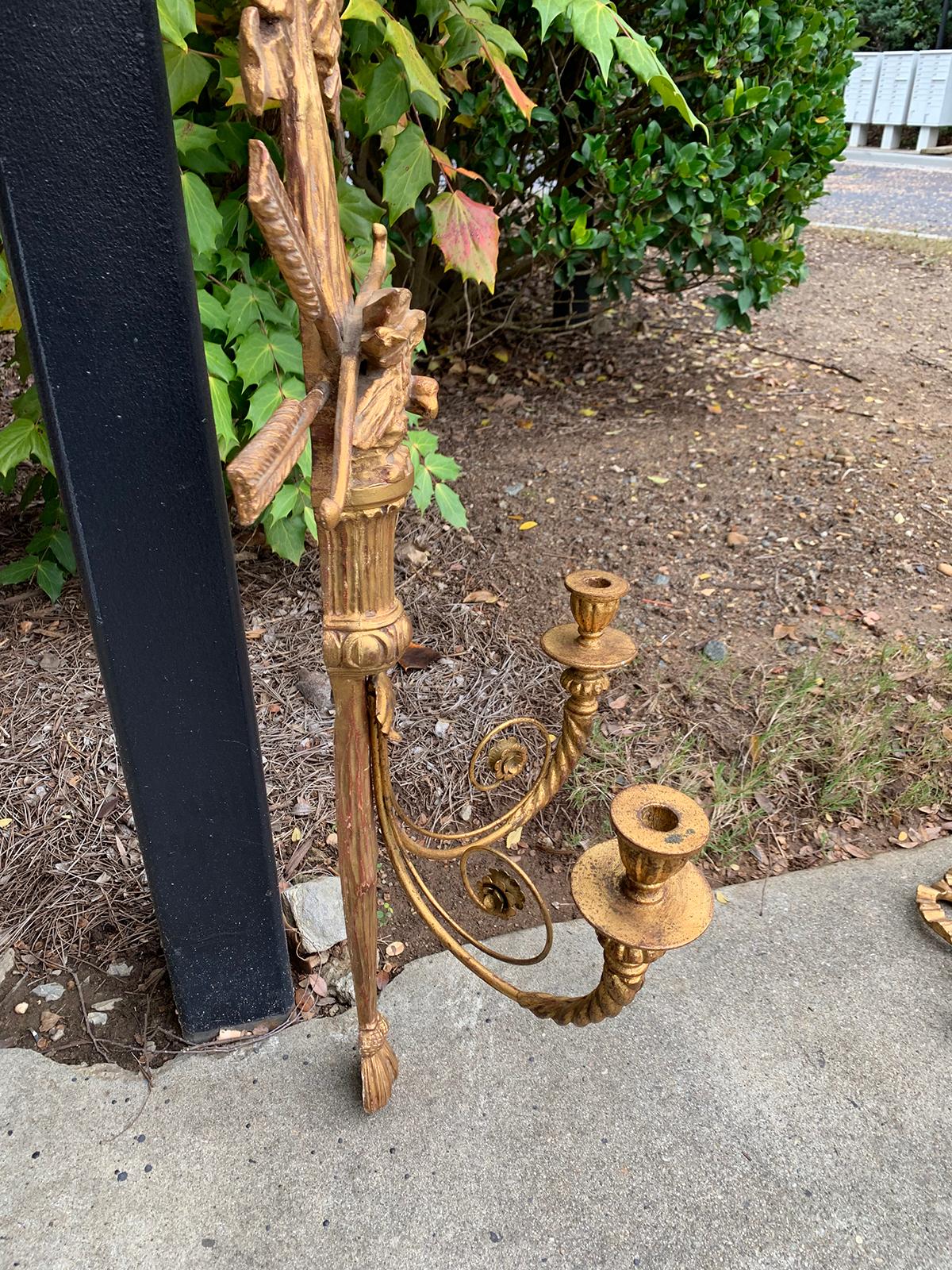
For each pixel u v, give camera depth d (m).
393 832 1.22
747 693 2.38
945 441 3.50
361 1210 1.34
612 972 1.09
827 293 5.35
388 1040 1.58
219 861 1.41
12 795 2.01
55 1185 1.37
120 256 1.02
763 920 1.82
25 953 1.72
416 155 2.03
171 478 1.14
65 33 0.91
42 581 2.44
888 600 2.71
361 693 1.07
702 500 3.24
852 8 3.86
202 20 1.88
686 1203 1.35
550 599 2.74
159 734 1.29
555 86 3.47
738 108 3.27
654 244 3.64
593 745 2.21
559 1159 1.40
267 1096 1.49
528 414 3.95
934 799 2.10
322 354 0.89
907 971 1.71
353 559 0.97
